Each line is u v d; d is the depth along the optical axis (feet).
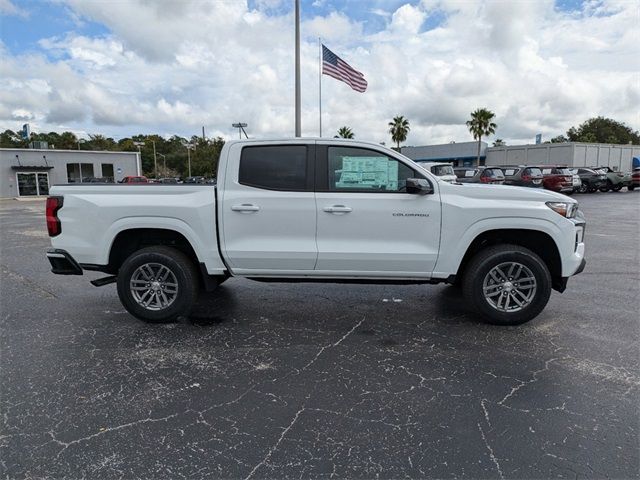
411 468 8.12
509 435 9.07
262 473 8.00
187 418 9.74
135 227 15.17
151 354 13.09
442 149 201.16
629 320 15.72
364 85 58.34
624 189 106.52
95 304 17.99
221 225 15.01
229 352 13.24
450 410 10.01
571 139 278.87
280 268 15.26
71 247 15.42
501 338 14.15
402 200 14.65
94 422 9.59
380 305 17.71
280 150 15.02
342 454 8.52
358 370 12.01
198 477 7.90
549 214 14.44
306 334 14.65
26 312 16.98
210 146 291.79
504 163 177.99
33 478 7.88
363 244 14.87
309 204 14.78
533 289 14.73
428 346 13.58
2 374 11.83
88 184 15.66
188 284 15.31
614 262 25.81
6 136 298.56
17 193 126.31
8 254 29.78
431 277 15.15
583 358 12.63
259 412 9.97
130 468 8.14
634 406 10.12
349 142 14.93
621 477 7.86
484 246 15.53
